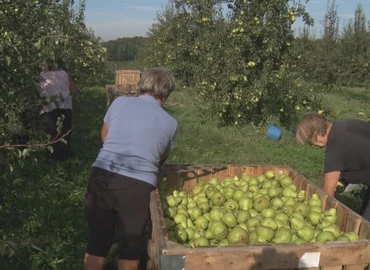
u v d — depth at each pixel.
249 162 8.00
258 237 2.93
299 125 3.63
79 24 11.81
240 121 10.71
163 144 3.31
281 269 2.55
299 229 3.01
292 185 3.98
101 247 3.29
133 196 3.12
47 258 3.99
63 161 7.07
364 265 2.66
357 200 5.57
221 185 4.09
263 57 10.33
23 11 3.95
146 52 26.05
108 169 3.16
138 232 3.19
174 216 3.37
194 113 12.63
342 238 2.78
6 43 3.08
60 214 4.97
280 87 10.22
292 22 9.95
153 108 3.31
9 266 3.89
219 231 3.05
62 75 6.85
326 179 3.57
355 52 26.55
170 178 4.24
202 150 8.55
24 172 6.14
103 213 3.19
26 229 4.53
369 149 3.49
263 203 3.50
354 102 17.31
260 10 9.88
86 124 10.73
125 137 3.21
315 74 18.64
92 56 3.39
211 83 10.62
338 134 3.51
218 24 10.41
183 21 17.30
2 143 3.80
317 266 2.58
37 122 4.96
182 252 2.42
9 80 3.68
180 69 17.67
